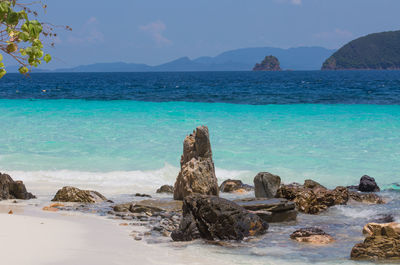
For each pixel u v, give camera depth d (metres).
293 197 12.46
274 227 10.32
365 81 107.38
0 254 7.10
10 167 17.80
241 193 14.32
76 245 8.03
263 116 30.16
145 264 7.19
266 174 13.56
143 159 19.03
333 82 101.75
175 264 7.30
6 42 5.03
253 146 21.09
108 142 22.19
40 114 31.42
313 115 30.42
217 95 53.28
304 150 20.23
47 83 96.56
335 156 19.11
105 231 9.35
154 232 9.52
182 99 47.34
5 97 50.91
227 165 18.03
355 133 23.77
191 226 9.24
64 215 10.80
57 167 17.88
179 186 12.83
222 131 24.73
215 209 9.27
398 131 24.14
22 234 8.51
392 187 15.05
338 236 9.47
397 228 8.28
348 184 15.73
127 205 11.79
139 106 36.94
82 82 107.94
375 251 7.87
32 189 14.60
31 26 4.97
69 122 27.89
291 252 8.27
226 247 8.59
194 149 13.52
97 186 15.31
